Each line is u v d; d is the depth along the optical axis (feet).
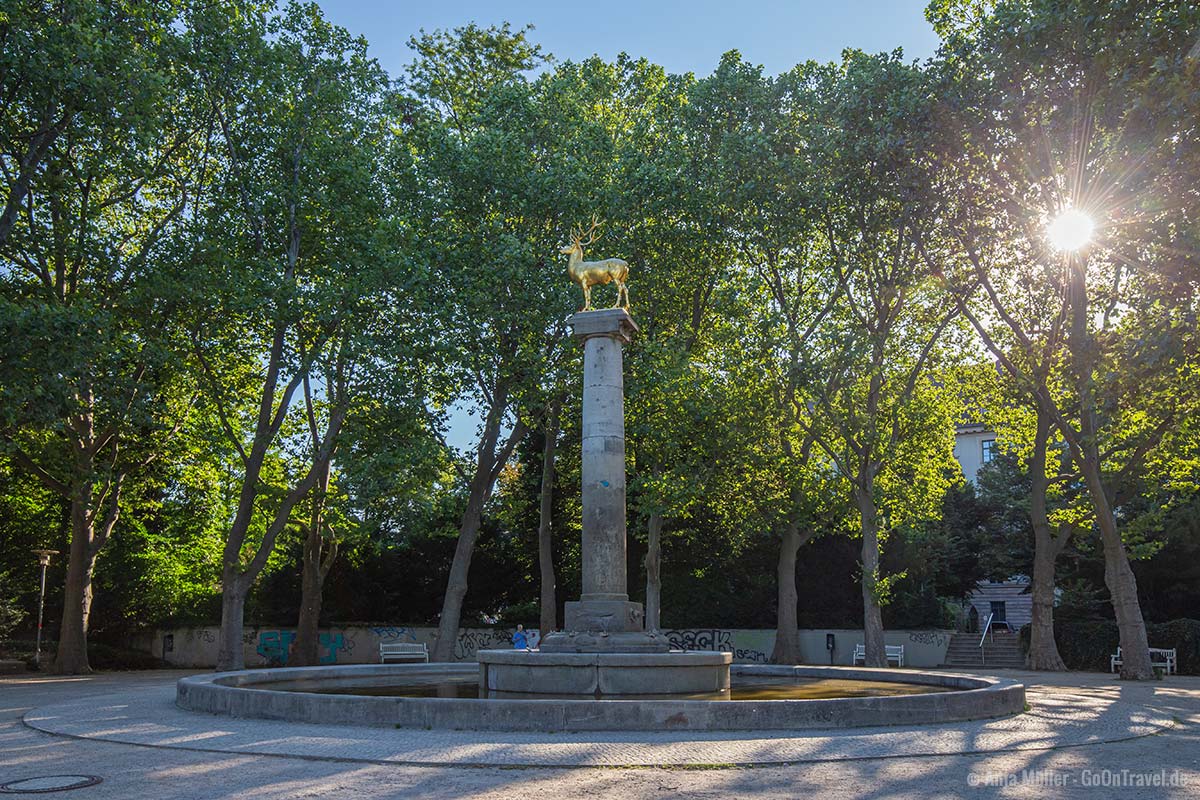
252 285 103.50
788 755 38.27
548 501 130.00
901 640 155.02
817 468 137.49
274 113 108.68
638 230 118.11
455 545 166.71
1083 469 99.91
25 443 112.37
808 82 118.21
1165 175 59.98
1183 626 127.54
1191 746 43.60
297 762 37.17
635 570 159.22
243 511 110.11
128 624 147.95
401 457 108.78
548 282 111.65
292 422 132.16
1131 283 77.51
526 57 131.64
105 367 95.14
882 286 113.91
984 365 128.47
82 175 105.29
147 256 108.47
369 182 110.83
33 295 97.96
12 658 126.41
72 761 37.91
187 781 33.14
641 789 31.73
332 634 155.33
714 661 61.05
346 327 109.19
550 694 59.06
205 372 113.50
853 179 99.91
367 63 115.65
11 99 86.84
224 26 106.01
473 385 118.42
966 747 40.96
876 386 113.91
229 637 107.14
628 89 131.95
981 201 95.09
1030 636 136.67
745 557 161.58
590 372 68.74
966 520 182.91
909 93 92.22
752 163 111.55
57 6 85.87
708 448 118.42
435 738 42.63
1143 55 59.26
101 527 135.54
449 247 112.06
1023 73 84.02
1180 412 84.64
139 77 89.20
